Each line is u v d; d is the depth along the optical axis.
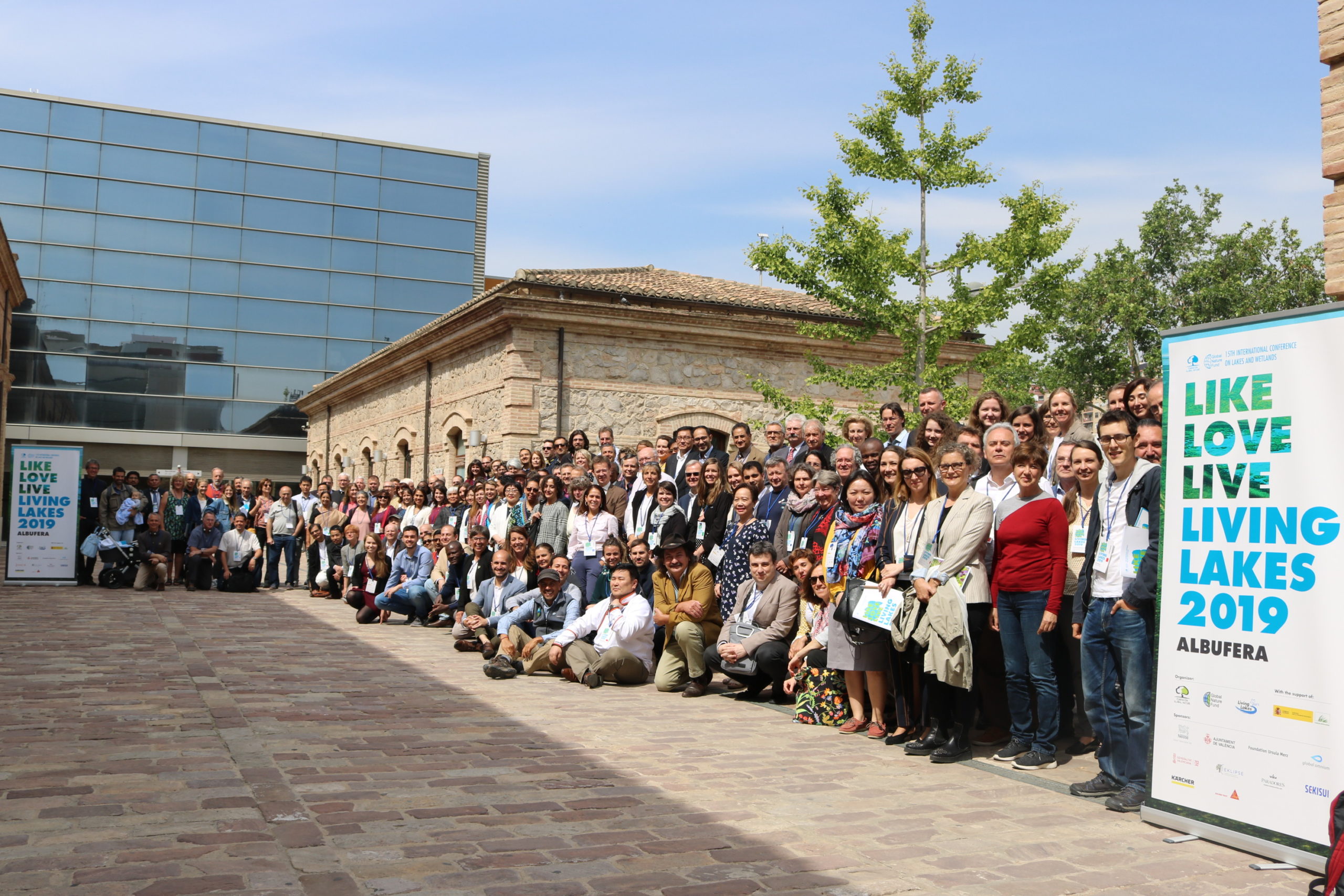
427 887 3.90
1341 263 7.05
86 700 7.36
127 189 36.62
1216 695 4.88
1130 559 5.55
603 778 5.66
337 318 38.91
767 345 19.55
